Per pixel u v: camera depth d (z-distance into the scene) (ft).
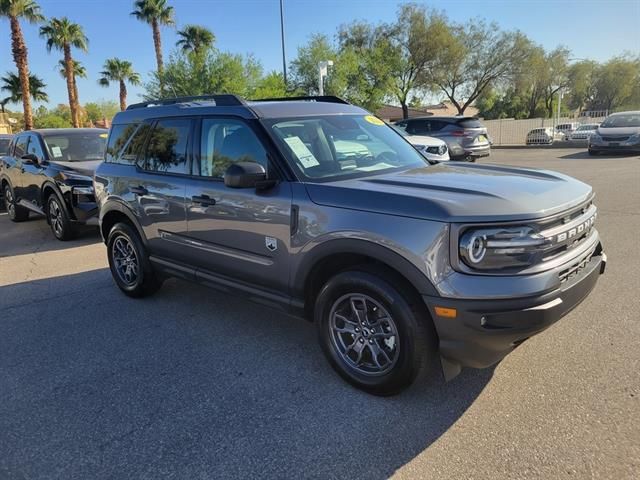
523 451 8.36
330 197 10.12
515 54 117.19
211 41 112.57
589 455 8.16
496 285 8.35
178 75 79.92
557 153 65.21
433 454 8.43
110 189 16.31
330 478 8.04
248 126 11.87
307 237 10.41
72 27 106.73
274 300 11.62
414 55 112.16
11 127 151.43
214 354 12.43
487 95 137.18
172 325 14.33
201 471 8.32
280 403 10.16
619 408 9.30
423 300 8.89
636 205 27.07
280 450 8.74
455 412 9.53
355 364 10.48
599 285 15.42
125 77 139.13
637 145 53.57
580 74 173.17
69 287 18.26
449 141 51.72
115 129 16.80
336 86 90.94
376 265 9.77
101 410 10.18
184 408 10.13
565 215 9.18
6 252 24.34
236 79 79.41
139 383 11.18
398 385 9.73
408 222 8.93
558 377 10.46
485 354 8.89
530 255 8.50
